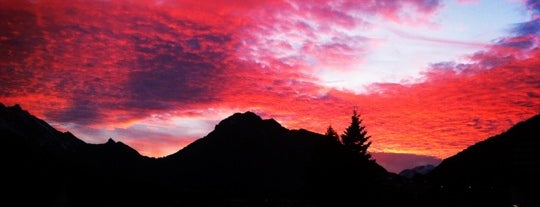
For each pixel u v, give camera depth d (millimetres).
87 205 29469
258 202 37469
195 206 35719
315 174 34594
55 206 26328
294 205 35375
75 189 30375
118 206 31953
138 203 34750
